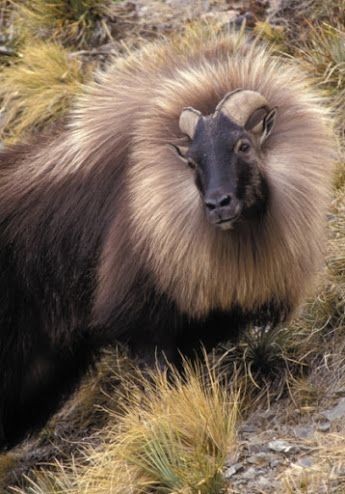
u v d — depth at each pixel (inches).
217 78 812.0
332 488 711.1
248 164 756.0
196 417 774.5
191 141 763.4
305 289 818.8
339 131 1066.7
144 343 840.9
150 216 788.0
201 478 740.0
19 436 977.5
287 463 752.3
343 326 882.8
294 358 884.6
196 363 850.1
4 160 937.5
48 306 906.7
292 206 781.3
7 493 949.2
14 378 927.7
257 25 1188.5
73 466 816.9
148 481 757.3
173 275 791.1
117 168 835.4
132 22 1258.0
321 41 1153.4
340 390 827.4
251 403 858.1
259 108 772.6
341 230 943.0
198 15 1243.2
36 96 1206.3
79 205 859.4
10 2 1311.5
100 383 980.6
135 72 867.4
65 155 879.1
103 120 853.8
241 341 898.7
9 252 901.2
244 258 783.7
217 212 737.6
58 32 1270.9
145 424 780.0
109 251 825.5
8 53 1275.8
